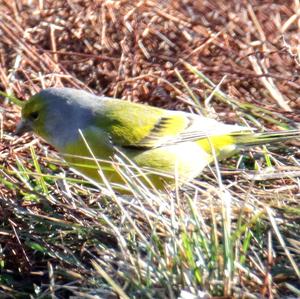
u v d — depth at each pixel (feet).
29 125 37.09
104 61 46.60
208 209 31.45
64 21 48.29
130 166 32.99
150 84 44.62
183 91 44.52
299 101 43.45
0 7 48.93
